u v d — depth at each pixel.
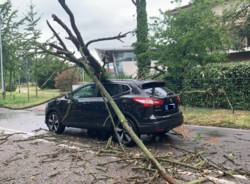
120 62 26.38
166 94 8.79
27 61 26.92
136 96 8.41
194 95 16.50
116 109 7.24
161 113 8.45
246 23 19.34
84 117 9.59
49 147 8.48
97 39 8.30
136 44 18.53
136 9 18.89
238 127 11.26
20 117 15.21
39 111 17.94
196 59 16.33
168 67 16.48
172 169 6.26
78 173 6.25
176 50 16.12
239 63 14.99
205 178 5.70
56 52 8.27
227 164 6.68
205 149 7.98
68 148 8.25
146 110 8.25
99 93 9.34
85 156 7.44
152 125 8.20
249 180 5.69
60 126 10.39
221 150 7.88
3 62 28.31
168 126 8.50
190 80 16.59
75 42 8.26
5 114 16.66
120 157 7.20
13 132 10.95
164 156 6.86
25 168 6.68
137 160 6.81
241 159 7.04
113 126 8.23
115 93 8.89
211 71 15.76
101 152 7.61
